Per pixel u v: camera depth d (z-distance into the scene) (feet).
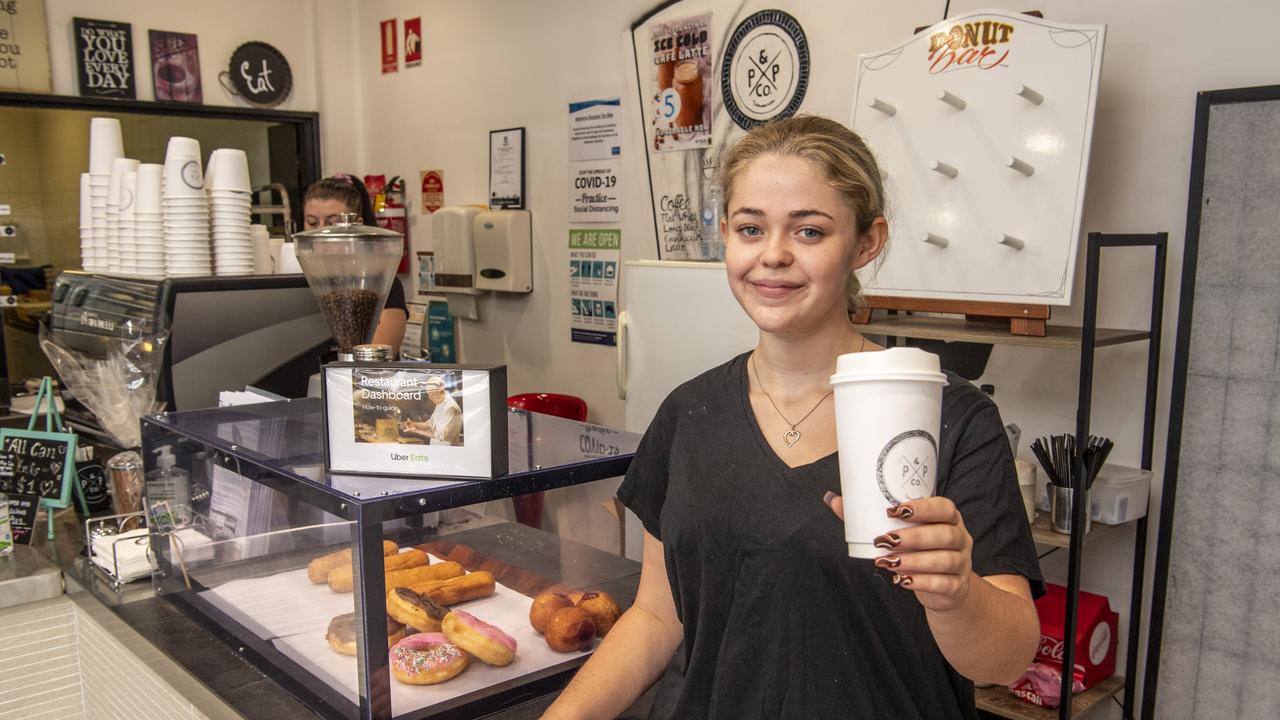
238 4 18.17
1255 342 7.96
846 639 3.38
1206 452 8.28
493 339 16.97
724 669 3.59
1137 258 8.73
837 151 3.42
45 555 6.72
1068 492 8.00
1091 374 7.73
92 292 8.36
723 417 3.79
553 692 4.49
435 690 4.20
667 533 3.78
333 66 19.40
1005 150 8.17
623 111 13.98
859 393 2.70
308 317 8.50
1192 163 8.18
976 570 3.15
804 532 3.38
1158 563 8.61
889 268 8.89
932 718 3.44
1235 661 8.24
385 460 4.32
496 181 16.38
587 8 14.39
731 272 3.59
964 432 3.31
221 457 4.95
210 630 5.23
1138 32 8.62
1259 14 7.93
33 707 6.47
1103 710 9.07
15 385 14.55
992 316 8.84
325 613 4.22
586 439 5.22
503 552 4.47
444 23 17.31
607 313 14.64
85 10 16.52
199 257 8.45
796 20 11.41
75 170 17.25
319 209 10.83
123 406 7.39
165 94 17.42
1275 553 7.97
